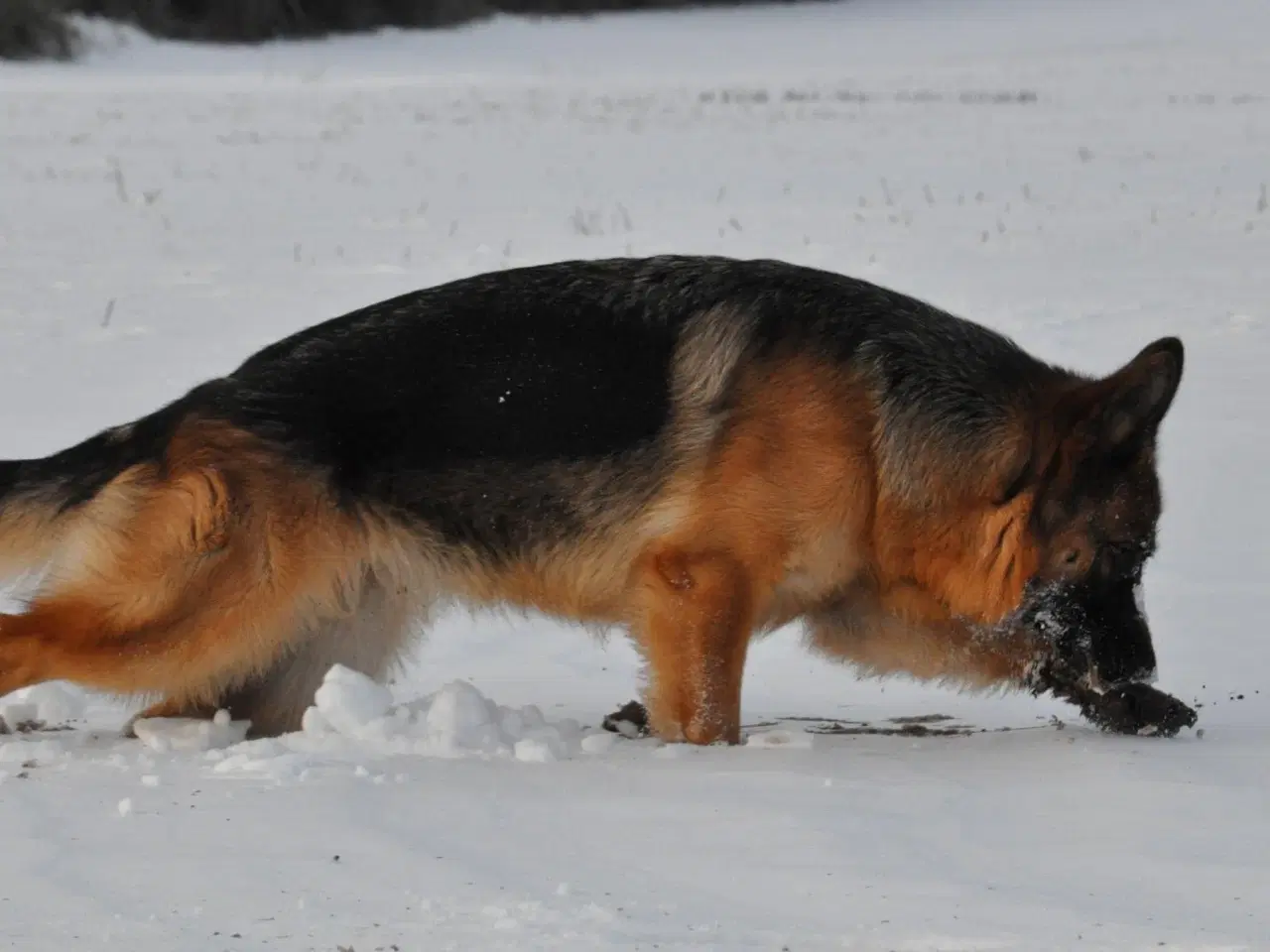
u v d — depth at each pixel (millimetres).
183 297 27844
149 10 98250
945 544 10594
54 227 35969
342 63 95250
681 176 44969
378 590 10969
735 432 10281
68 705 11398
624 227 34406
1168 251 31844
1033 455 10477
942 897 6918
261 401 10578
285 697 11219
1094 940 6379
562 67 95000
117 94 73750
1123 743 9984
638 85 80938
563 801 8438
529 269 11000
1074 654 10648
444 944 6328
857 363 10398
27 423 19609
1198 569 15008
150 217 37625
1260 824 7969
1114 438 10359
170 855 7445
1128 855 7496
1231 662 12492
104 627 10516
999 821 8078
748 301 10562
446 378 10609
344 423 10570
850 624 11156
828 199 39750
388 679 11445
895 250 31609
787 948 6309
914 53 103438
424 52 103062
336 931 6477
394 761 9383
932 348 10602
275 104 69500
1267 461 18531
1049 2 135000
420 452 10594
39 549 10922
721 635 10289
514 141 54594
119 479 10648
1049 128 57125
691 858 7473
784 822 8023
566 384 10539
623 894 6957
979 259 30828
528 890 7016
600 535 10578
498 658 13398
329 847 7582
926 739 10328
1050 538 10531
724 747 9984
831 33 117625
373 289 28078
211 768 9180
